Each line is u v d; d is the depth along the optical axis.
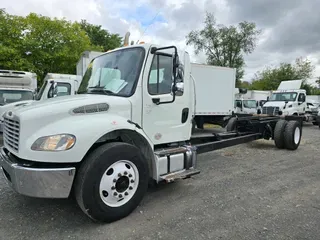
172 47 3.43
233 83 11.48
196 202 3.67
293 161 6.28
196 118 10.77
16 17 16.83
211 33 31.89
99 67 3.96
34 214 3.24
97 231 2.84
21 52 16.61
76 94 3.86
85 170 2.76
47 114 2.78
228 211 3.39
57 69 18.64
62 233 2.80
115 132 3.26
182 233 2.82
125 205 3.11
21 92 9.88
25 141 2.69
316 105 20.52
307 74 40.59
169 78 3.75
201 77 10.49
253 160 6.36
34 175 2.60
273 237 2.75
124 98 3.31
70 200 3.66
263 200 3.78
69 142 2.69
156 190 4.14
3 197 3.75
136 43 3.73
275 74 42.44
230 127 7.54
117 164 3.03
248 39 31.53
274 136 7.69
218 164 5.92
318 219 3.17
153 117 3.58
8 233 2.79
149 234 2.79
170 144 3.99
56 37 18.02
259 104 20.08
